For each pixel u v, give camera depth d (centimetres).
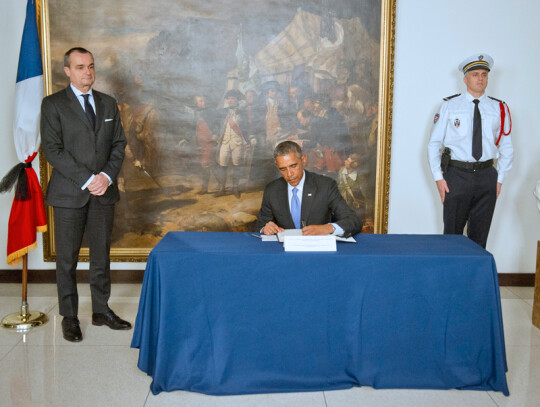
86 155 349
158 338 275
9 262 375
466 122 404
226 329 278
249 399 277
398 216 473
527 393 285
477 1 448
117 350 335
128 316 394
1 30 434
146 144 449
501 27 450
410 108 460
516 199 472
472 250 285
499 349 278
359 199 463
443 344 280
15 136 369
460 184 407
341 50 446
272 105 450
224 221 461
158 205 457
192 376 281
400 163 467
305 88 449
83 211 355
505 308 421
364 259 273
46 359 321
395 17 443
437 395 281
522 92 458
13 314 384
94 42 436
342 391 284
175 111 447
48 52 435
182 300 276
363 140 457
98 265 368
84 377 299
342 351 282
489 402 275
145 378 298
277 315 277
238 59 444
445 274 275
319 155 457
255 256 272
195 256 272
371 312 278
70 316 358
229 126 451
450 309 277
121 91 443
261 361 280
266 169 457
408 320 278
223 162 455
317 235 295
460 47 453
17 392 281
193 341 279
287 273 274
